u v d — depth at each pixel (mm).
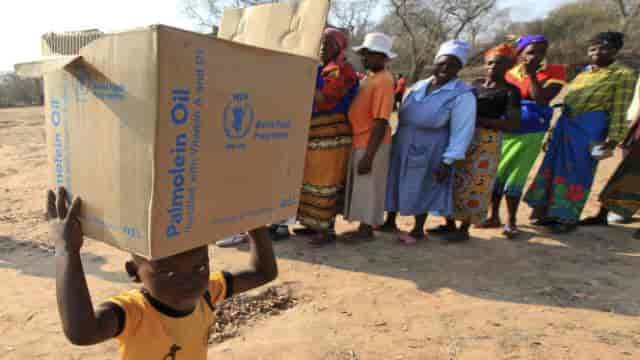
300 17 1808
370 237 5039
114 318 1414
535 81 4855
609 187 5520
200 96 1242
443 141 4512
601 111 4941
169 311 1517
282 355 2883
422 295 3736
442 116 4395
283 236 5066
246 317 3371
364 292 3775
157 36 1111
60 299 1322
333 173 4598
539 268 4316
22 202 6527
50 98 1373
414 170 4598
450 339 3072
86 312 1321
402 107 4676
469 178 4723
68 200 1395
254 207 1513
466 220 4898
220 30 2074
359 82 4688
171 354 1535
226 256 4516
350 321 3309
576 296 3725
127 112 1196
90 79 1253
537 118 4887
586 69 5184
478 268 4305
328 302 3600
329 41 4297
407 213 4680
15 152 11008
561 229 5309
